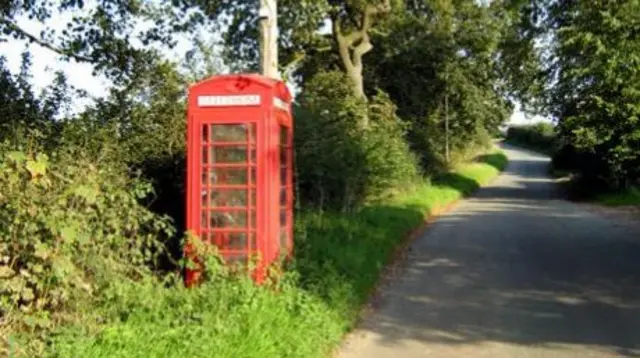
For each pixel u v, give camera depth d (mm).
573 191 37656
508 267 13094
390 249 14641
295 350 6762
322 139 15375
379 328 8766
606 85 28344
